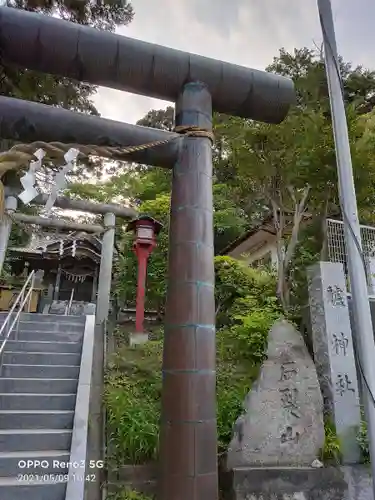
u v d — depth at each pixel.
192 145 4.41
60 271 19.55
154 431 5.67
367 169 8.36
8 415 5.15
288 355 6.26
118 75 4.49
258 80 4.82
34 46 4.20
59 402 5.68
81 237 18.47
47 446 4.82
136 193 21.14
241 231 15.78
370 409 3.37
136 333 9.70
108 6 10.58
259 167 9.35
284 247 10.78
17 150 3.41
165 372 3.75
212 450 3.53
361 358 3.50
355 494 5.55
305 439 5.76
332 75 4.18
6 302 13.20
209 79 4.66
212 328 3.89
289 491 5.27
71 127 4.19
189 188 4.25
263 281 9.60
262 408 5.84
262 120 5.14
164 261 11.92
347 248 3.79
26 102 4.18
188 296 3.87
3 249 11.59
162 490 3.41
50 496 4.08
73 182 17.52
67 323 8.52
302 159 8.71
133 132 4.36
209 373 3.72
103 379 7.12
